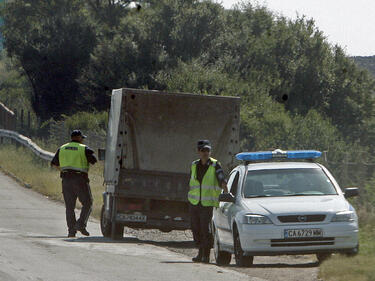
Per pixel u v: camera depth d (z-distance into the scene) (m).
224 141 65.00
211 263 47.75
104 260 42.38
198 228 47.09
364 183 66.44
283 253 42.53
